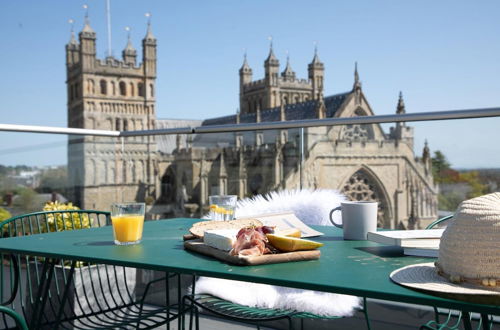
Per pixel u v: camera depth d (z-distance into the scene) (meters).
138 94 98.69
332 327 4.36
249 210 3.54
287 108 78.75
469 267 1.53
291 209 3.50
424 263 1.86
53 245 2.38
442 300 1.42
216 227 2.52
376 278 1.68
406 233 2.28
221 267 1.85
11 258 2.75
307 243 2.01
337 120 4.42
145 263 1.93
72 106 99.31
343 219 2.54
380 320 4.19
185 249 2.26
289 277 1.69
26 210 7.14
